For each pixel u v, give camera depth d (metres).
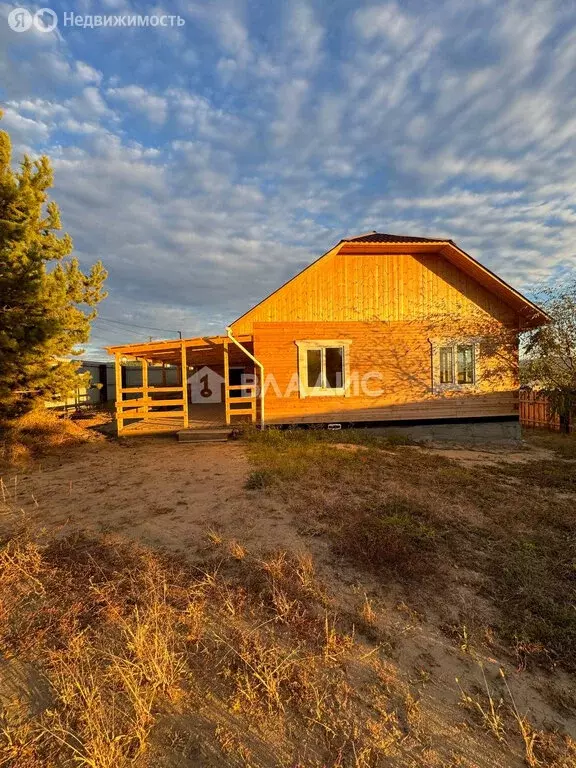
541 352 12.73
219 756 1.99
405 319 12.57
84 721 2.12
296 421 12.19
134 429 11.77
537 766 2.01
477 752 2.08
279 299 12.13
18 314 9.52
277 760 1.97
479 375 12.81
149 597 3.18
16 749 2.00
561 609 3.29
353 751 2.02
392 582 3.62
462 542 4.45
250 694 2.31
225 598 3.23
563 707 2.39
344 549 4.11
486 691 2.48
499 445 12.08
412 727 2.20
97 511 5.20
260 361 12.08
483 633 3.00
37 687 2.38
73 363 11.54
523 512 5.45
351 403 12.38
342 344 12.32
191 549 4.09
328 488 6.17
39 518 4.95
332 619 3.07
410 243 11.66
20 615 3.03
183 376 11.80
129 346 11.65
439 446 11.57
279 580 3.47
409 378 12.59
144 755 1.98
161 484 6.46
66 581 3.46
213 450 9.61
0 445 9.07
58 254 11.44
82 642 2.67
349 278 12.37
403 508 5.31
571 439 12.80
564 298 12.23
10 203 10.05
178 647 2.71
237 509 5.23
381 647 2.81
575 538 4.64
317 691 2.38
